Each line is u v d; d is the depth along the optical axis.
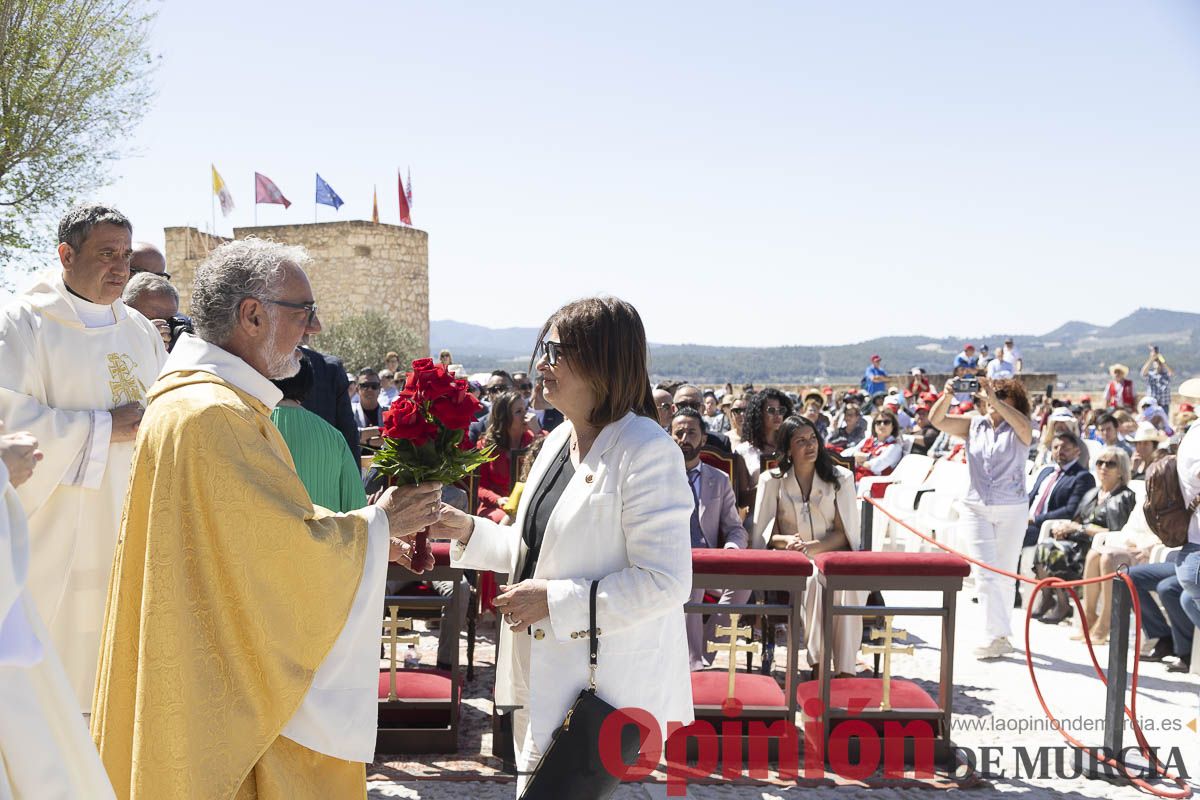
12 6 14.79
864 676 6.31
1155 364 21.41
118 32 16.03
